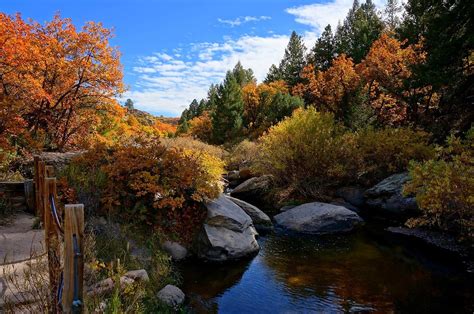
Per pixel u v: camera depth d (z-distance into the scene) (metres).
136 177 8.22
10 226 6.74
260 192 16.83
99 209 7.80
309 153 15.63
